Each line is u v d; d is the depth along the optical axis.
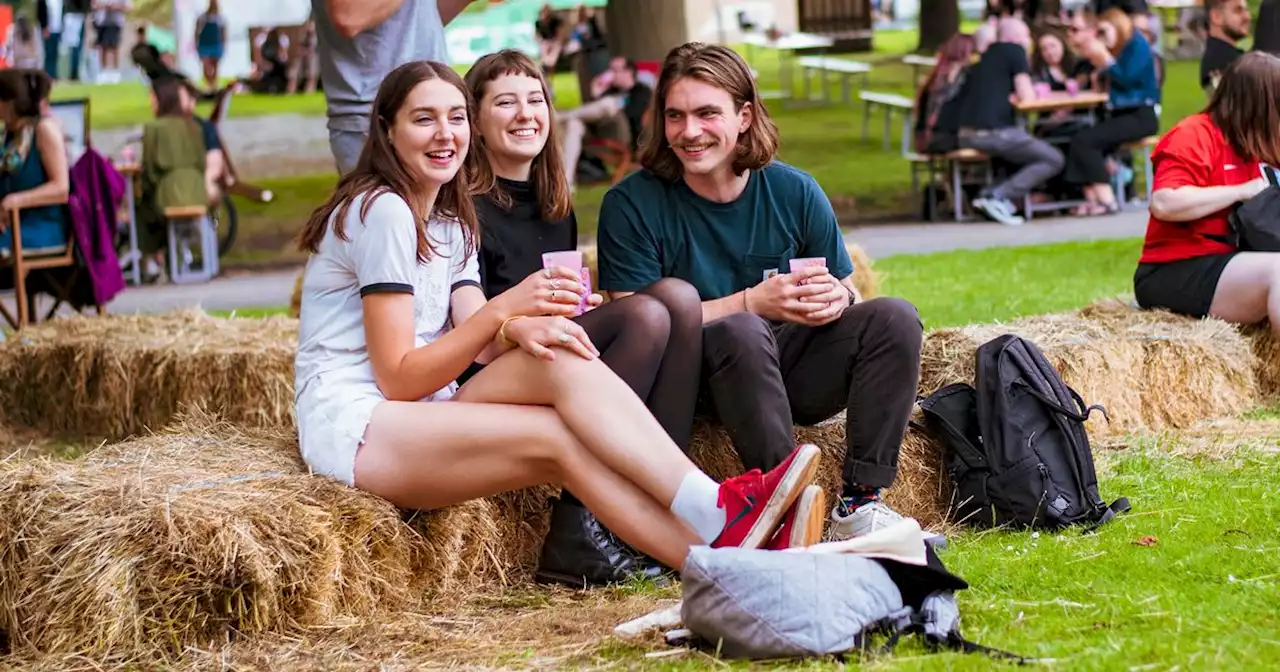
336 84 6.28
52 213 9.11
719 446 4.88
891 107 19.77
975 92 14.59
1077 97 14.70
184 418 5.18
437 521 4.42
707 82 4.82
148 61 13.97
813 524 3.90
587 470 4.08
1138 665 3.44
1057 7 18.05
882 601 3.75
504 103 4.95
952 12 26.91
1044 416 4.95
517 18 31.88
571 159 17.03
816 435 4.99
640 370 4.46
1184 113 20.06
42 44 31.09
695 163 4.88
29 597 3.93
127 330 7.72
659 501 4.03
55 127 9.03
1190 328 6.71
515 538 4.73
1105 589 4.08
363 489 4.30
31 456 6.89
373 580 4.24
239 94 27.69
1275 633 3.64
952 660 3.51
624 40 17.97
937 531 4.94
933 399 5.11
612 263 5.05
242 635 3.97
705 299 5.05
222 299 12.48
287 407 6.79
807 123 22.95
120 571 3.88
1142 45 14.59
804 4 32.06
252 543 3.96
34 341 7.66
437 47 6.43
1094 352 6.24
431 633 4.06
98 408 7.34
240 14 30.67
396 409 4.29
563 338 4.09
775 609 3.63
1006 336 5.07
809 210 5.09
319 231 4.50
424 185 4.55
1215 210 6.77
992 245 13.06
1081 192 15.09
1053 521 4.82
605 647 3.83
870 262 9.39
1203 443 5.96
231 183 14.90
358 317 4.48
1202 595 3.99
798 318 4.72
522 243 5.07
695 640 3.80
